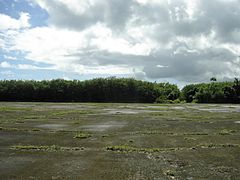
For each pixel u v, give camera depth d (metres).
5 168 7.70
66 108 32.19
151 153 9.46
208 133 13.74
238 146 10.59
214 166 7.99
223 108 34.56
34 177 6.97
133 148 10.09
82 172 7.37
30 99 61.81
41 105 39.16
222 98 60.00
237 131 14.42
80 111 26.91
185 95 68.75
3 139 11.97
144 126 16.20
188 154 9.34
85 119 19.83
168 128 15.42
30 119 19.55
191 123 17.67
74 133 13.58
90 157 8.91
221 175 7.21
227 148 10.27
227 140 11.89
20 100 61.75
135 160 8.56
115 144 10.99
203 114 24.59
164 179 6.86
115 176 7.05
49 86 62.09
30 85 61.66
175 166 7.96
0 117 20.69
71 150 9.87
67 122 17.98
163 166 7.94
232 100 59.81
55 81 63.16
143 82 65.50
